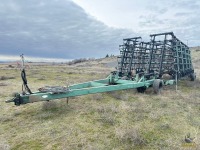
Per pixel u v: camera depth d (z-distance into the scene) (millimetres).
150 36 13625
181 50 15211
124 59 14266
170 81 13336
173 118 7785
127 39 14289
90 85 10695
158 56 14281
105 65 62000
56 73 26344
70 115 7879
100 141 5797
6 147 5293
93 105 9211
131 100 10367
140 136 6043
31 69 35406
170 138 6031
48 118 7555
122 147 5480
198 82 17156
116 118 7637
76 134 6219
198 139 5949
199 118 7855
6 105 9273
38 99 7410
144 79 11844
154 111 8477
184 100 10414
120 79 12688
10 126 6859
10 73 25656
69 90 8109
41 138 5957
